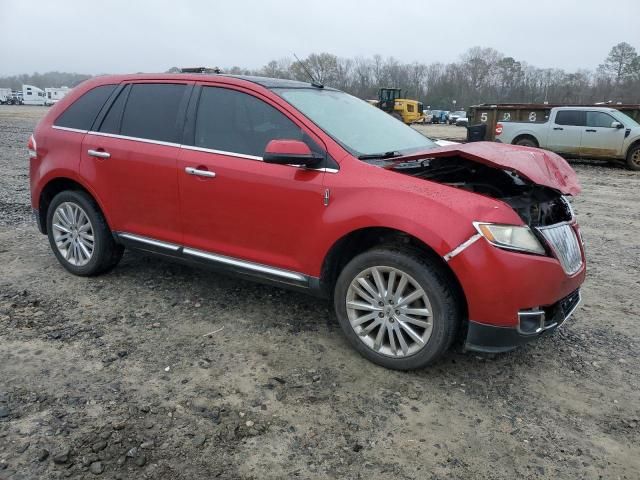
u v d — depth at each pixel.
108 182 4.51
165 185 4.19
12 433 2.78
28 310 4.23
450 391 3.31
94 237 4.74
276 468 2.62
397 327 3.43
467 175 3.81
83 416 2.94
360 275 3.51
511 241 3.11
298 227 3.64
